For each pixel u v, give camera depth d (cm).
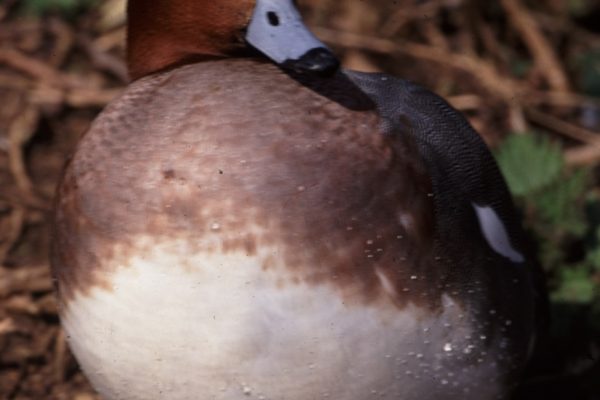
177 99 460
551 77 912
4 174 800
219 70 473
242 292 430
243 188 434
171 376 447
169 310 433
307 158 444
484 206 504
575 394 632
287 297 431
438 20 938
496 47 934
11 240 748
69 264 455
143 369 449
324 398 453
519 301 506
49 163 815
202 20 506
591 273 702
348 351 442
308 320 434
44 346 674
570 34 960
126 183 443
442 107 517
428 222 457
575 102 895
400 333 446
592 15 974
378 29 929
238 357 438
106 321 445
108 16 917
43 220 766
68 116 852
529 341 521
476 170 507
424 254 453
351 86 478
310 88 466
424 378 462
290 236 432
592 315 657
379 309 440
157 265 431
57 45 898
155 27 515
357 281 437
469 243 474
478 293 473
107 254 439
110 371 460
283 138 446
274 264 429
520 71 920
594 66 921
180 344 438
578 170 727
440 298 455
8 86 864
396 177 455
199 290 430
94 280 443
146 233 433
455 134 506
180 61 515
